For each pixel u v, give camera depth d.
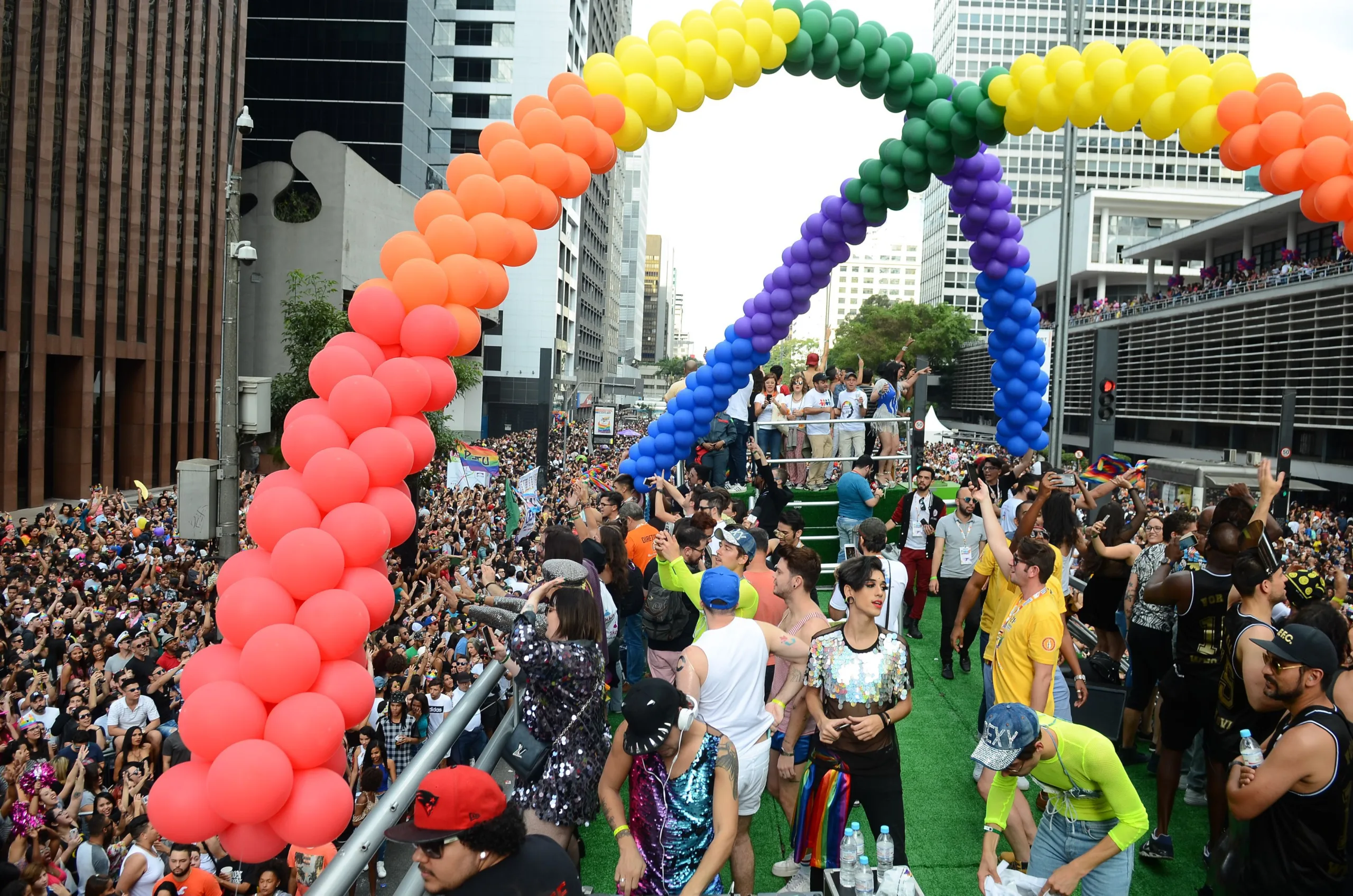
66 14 30.33
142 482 36.50
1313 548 20.11
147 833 6.60
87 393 32.31
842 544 10.41
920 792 6.58
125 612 12.43
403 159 58.16
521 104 6.68
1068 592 6.62
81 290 31.94
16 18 27.66
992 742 3.92
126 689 9.09
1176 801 6.53
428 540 18.45
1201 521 6.92
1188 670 5.39
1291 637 3.83
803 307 9.83
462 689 8.85
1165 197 70.25
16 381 28.19
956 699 8.46
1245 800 3.83
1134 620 6.76
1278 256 50.16
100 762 8.48
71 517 22.95
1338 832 3.71
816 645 4.84
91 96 31.89
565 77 6.75
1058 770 4.12
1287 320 40.00
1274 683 3.88
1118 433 58.56
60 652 11.10
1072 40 12.95
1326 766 3.68
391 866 5.22
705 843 3.84
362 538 4.91
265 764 4.20
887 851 4.27
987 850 4.25
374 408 5.30
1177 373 50.47
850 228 9.12
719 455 12.98
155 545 18.27
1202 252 58.72
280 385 33.78
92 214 32.34
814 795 4.83
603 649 4.27
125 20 33.84
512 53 75.75
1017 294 9.42
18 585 13.26
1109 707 6.93
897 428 12.88
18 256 28.12
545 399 22.81
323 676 4.62
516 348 77.44
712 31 7.11
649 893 3.80
